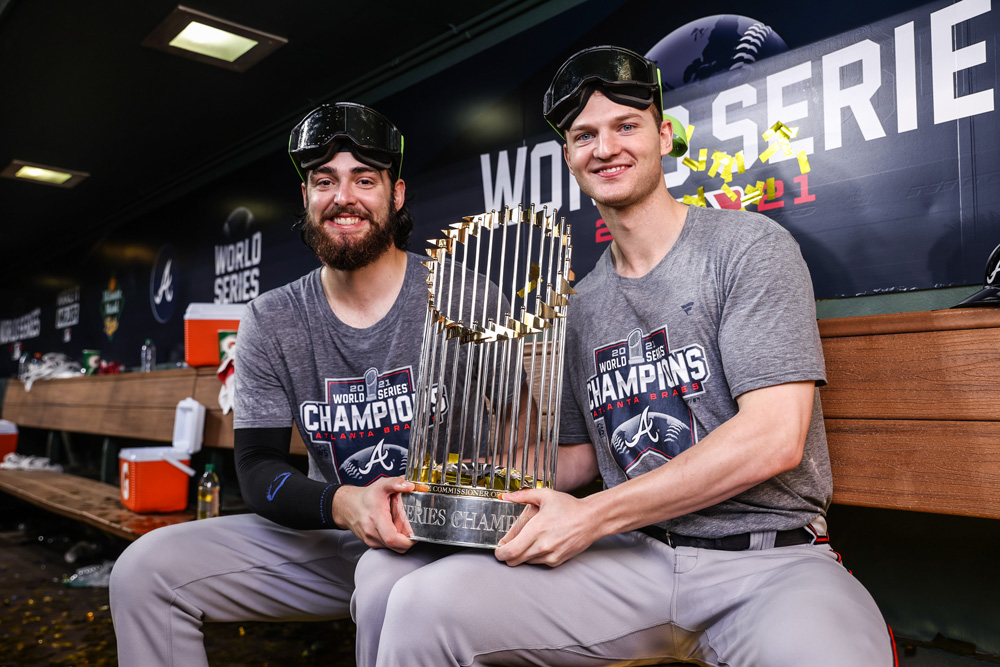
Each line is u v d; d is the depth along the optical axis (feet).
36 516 14.69
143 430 11.10
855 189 5.76
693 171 6.77
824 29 5.97
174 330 15.34
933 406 3.95
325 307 4.49
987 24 5.13
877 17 5.67
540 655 3.23
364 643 3.29
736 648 2.97
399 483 3.32
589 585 3.31
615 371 3.83
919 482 3.98
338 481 4.48
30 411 16.67
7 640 7.28
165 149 13.39
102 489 11.07
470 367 3.39
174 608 4.02
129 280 17.16
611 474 3.94
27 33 9.12
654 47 7.18
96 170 14.52
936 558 5.18
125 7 8.59
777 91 6.25
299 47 9.67
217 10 8.73
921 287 5.39
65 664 6.63
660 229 3.72
